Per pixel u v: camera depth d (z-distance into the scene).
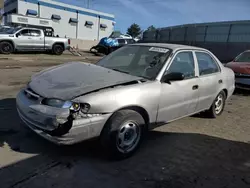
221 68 5.59
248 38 24.09
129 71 4.20
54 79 3.68
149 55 4.38
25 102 3.52
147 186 3.06
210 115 5.67
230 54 24.16
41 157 3.49
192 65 4.70
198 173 3.45
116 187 2.99
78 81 3.55
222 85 5.50
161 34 33.97
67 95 3.19
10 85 7.75
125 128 3.52
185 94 4.37
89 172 3.24
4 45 17.14
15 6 32.75
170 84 4.04
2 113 5.00
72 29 37.84
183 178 3.30
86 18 39.19
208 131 4.99
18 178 2.99
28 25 25.64
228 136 4.82
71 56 20.73
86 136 3.21
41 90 3.44
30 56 17.55
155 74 3.97
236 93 9.01
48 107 3.20
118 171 3.32
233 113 6.36
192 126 5.20
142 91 3.62
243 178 3.41
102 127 3.30
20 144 3.79
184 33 30.14
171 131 4.85
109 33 43.22
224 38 26.12
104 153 3.63
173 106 4.18
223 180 3.33
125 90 3.45
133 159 3.67
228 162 3.82
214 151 4.15
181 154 3.95
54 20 35.47
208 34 27.53
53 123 3.12
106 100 3.24
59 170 3.22
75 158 3.54
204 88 4.88
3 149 3.61
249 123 5.67
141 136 3.76
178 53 4.38
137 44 4.91
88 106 3.13
